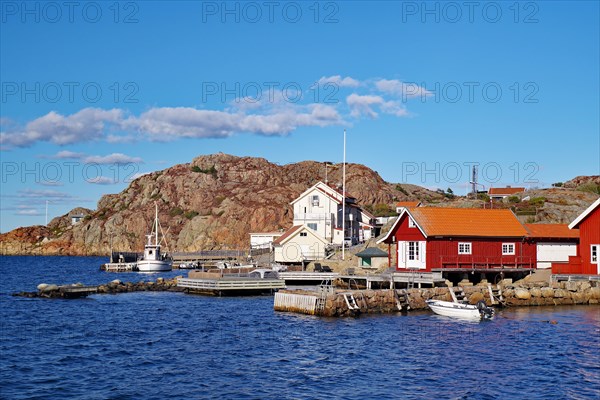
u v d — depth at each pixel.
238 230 188.62
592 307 56.31
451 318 49.69
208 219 194.12
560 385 29.94
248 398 27.86
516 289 57.62
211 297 68.44
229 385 29.89
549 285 59.53
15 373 31.95
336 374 31.94
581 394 28.52
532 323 47.22
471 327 45.47
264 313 53.62
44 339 41.44
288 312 54.00
